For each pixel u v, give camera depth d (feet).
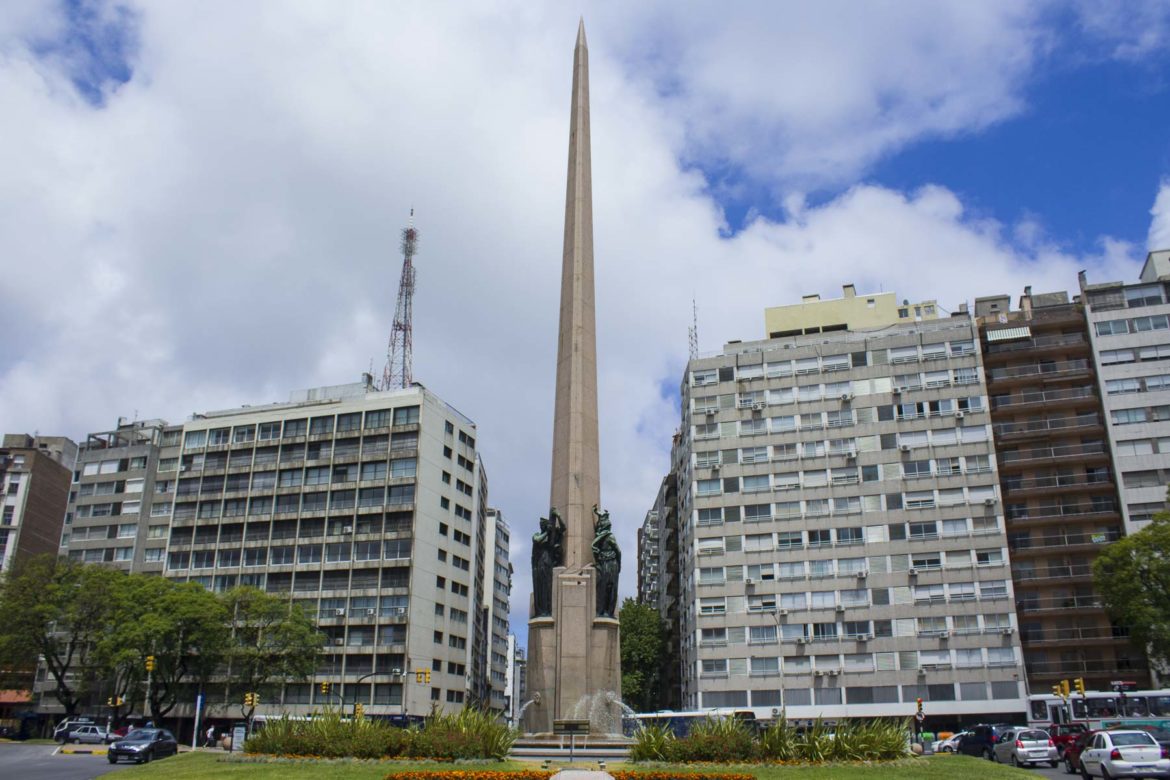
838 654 265.34
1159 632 195.83
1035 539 268.41
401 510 307.58
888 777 80.74
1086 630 257.14
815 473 281.95
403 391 322.14
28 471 369.91
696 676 277.03
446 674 315.37
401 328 368.07
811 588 272.31
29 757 161.89
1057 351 280.10
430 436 320.91
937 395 278.67
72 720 241.35
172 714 299.79
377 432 319.88
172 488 344.49
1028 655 259.39
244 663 263.08
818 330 312.50
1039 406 275.59
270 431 334.65
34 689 328.70
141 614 244.63
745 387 295.07
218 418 343.26
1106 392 270.87
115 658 232.53
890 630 263.49
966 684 254.47
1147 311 274.16
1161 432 263.90
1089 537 264.11
